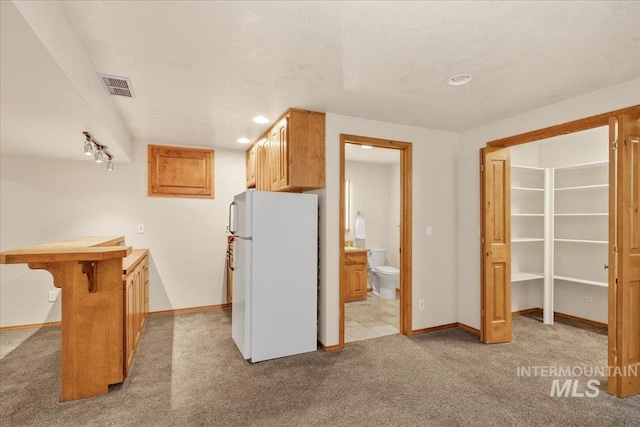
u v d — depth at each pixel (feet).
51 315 12.30
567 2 4.90
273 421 6.56
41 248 7.45
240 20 5.40
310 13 5.21
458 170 12.50
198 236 14.64
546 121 9.48
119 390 7.68
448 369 8.81
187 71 7.27
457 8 5.08
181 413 6.79
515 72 7.32
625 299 7.47
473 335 11.50
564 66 7.02
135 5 5.00
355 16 5.29
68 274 7.26
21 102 6.64
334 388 7.81
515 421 6.55
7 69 5.18
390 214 19.26
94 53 6.49
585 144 13.00
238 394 7.54
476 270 11.66
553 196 12.79
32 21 4.07
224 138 13.26
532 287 14.38
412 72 7.34
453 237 12.39
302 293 9.95
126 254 7.30
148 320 13.08
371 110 9.92
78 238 11.21
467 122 11.11
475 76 7.52
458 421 6.55
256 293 9.35
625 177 7.54
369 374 8.52
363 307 15.26
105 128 8.45
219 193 15.03
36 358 9.41
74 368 7.29
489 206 10.87
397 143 11.28
